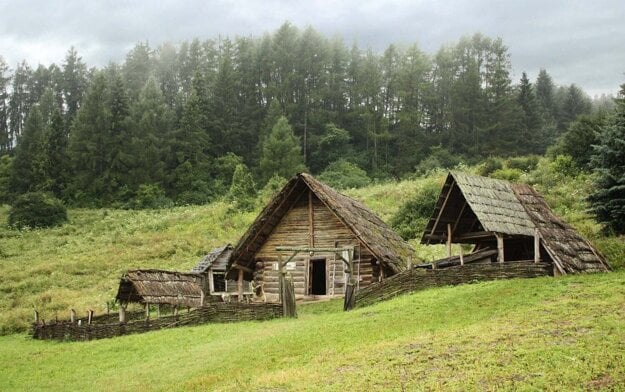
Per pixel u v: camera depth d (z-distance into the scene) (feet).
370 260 111.65
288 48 448.24
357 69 444.14
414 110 414.21
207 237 223.30
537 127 402.31
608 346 52.95
